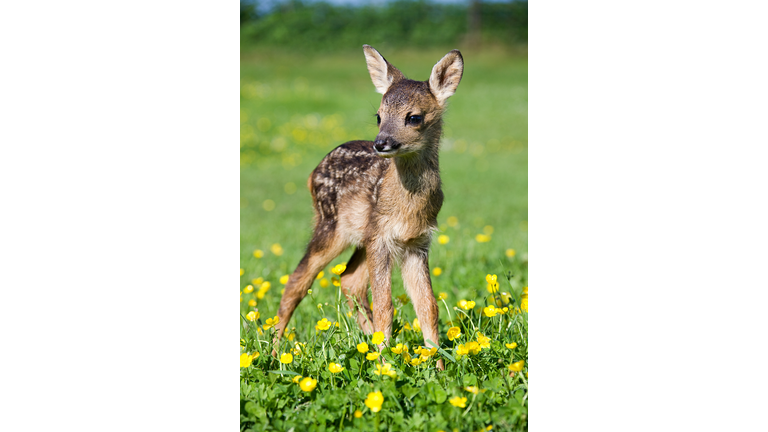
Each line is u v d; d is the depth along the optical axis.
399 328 4.38
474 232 8.15
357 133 16.83
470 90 23.36
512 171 13.77
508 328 4.14
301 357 3.93
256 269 6.32
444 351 3.83
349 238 4.66
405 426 3.21
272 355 4.19
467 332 4.07
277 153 14.94
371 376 3.69
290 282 4.73
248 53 27.06
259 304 5.32
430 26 30.84
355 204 4.58
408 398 3.43
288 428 3.27
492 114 20.06
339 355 3.92
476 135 17.67
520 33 30.86
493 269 6.17
